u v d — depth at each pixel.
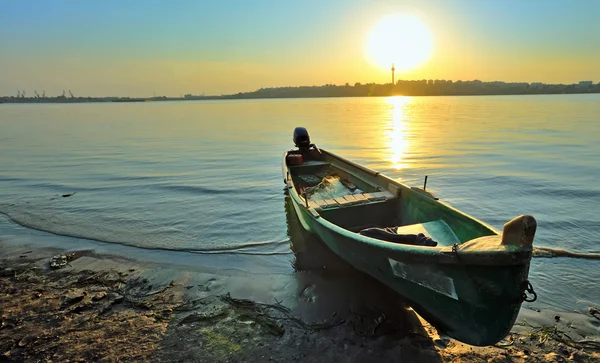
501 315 3.86
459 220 5.82
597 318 5.40
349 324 5.32
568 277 6.59
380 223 7.99
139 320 5.54
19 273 7.19
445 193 12.55
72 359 4.67
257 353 4.77
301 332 5.18
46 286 6.63
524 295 3.63
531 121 40.38
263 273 7.10
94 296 6.23
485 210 10.75
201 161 20.38
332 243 6.63
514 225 3.48
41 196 13.22
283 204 11.91
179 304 6.00
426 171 16.08
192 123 53.41
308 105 138.75
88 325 5.41
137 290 6.49
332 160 12.47
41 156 22.62
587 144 22.41
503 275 3.59
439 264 4.09
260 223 10.11
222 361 4.64
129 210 11.41
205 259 7.84
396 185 8.11
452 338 4.85
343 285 6.51
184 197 12.91
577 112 55.62
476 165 17.05
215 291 6.43
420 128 36.81
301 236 9.07
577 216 9.81
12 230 9.77
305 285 6.55
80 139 32.59
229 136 34.09
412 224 6.83
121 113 97.62
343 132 34.72
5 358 4.69
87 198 12.90
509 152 20.33
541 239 8.33
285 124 48.03
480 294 3.88
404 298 5.20
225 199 12.59
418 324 5.32
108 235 9.34
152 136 34.81
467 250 3.76
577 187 12.62
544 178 14.05
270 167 18.33
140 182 15.32
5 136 35.81
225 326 5.37
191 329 5.31
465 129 33.94
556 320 5.36
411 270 4.55
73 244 8.76
